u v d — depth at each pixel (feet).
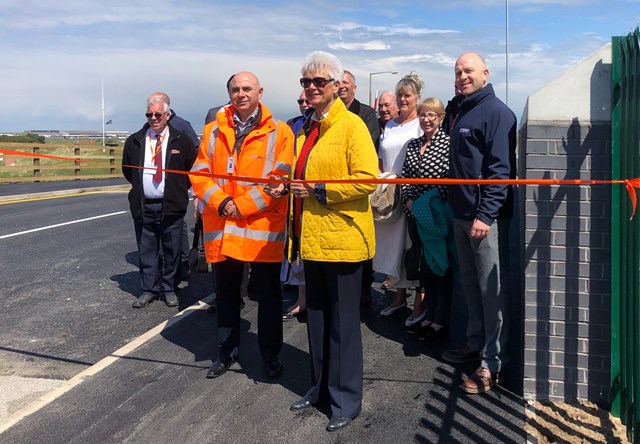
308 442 11.44
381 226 17.20
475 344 14.61
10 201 48.80
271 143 13.80
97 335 17.80
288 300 20.62
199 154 14.42
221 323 14.51
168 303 20.53
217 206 13.51
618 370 12.10
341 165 11.77
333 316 12.12
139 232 20.45
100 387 13.89
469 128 12.65
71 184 64.69
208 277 24.32
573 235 12.37
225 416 12.47
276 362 14.32
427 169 15.47
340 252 11.73
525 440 11.39
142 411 12.72
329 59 11.67
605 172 12.15
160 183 19.79
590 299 12.43
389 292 21.47
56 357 16.15
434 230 15.25
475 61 12.62
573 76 12.10
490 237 12.96
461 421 12.10
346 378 12.09
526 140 12.51
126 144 20.18
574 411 12.36
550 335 12.66
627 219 11.25
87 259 27.43
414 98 17.30
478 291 14.23
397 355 15.51
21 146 67.46
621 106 11.59
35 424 12.24
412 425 11.98
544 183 10.32
